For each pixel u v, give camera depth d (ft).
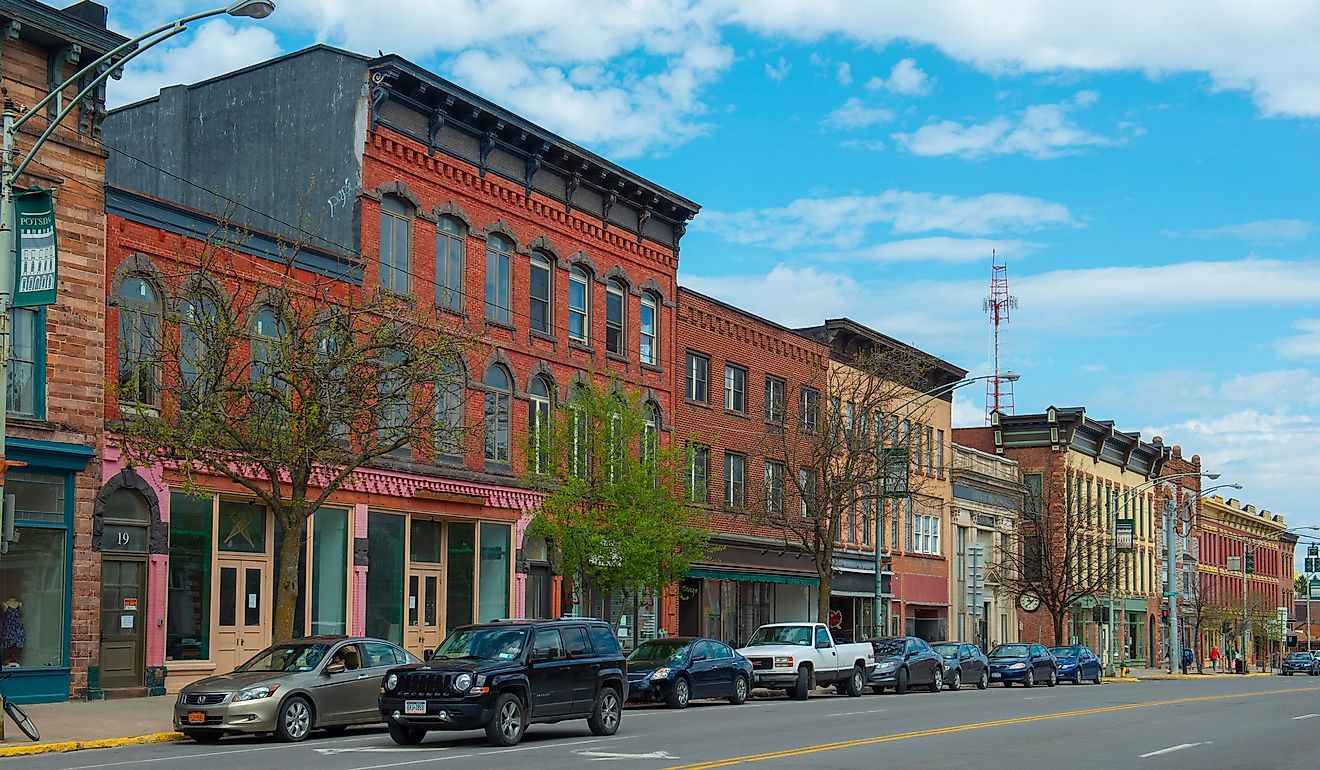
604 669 77.00
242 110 119.34
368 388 84.94
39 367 87.25
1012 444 249.14
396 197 115.24
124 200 92.63
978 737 80.28
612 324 140.15
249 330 87.56
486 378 122.72
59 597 87.51
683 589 128.88
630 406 119.44
